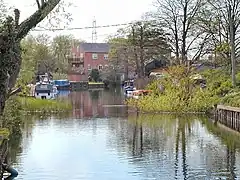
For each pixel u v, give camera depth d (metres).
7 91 7.36
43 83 58.09
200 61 46.75
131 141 23.02
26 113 36.69
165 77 41.00
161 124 30.59
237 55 41.34
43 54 72.75
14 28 7.46
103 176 15.58
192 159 18.30
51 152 19.88
